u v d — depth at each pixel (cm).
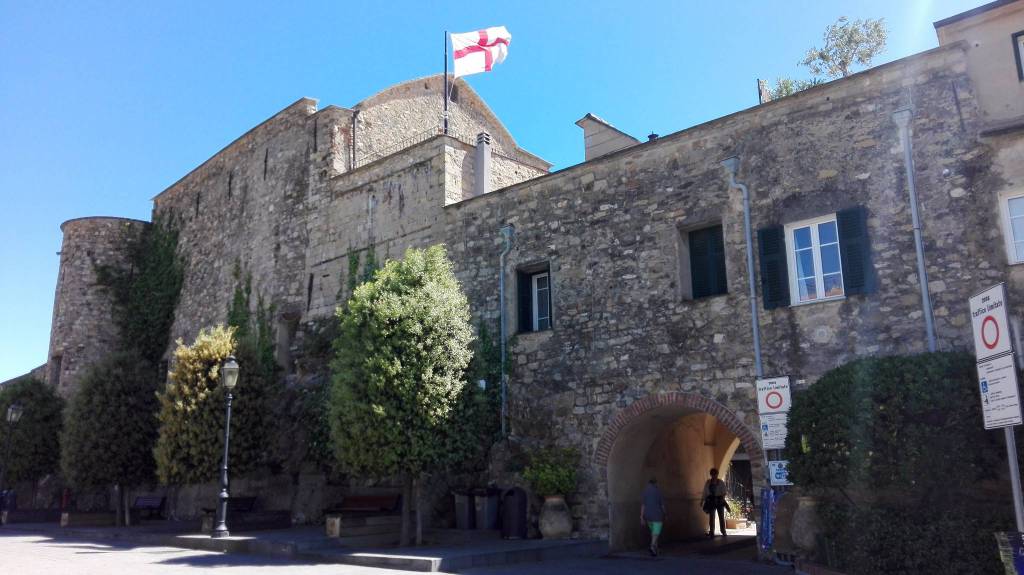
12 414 2634
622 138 2069
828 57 2688
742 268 1409
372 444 1452
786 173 1386
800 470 1041
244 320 2673
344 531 1530
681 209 1512
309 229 2475
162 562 1355
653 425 1620
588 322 1611
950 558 865
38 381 2934
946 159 1223
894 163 1270
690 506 1842
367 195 2280
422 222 2064
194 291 3069
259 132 2842
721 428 2011
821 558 1040
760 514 1311
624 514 1552
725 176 1461
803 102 1389
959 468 893
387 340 1488
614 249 1600
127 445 2300
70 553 1542
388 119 2672
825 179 1338
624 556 1450
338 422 1509
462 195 2066
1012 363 708
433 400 1467
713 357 1412
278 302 2522
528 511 1609
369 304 1521
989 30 1229
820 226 1347
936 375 946
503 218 1838
